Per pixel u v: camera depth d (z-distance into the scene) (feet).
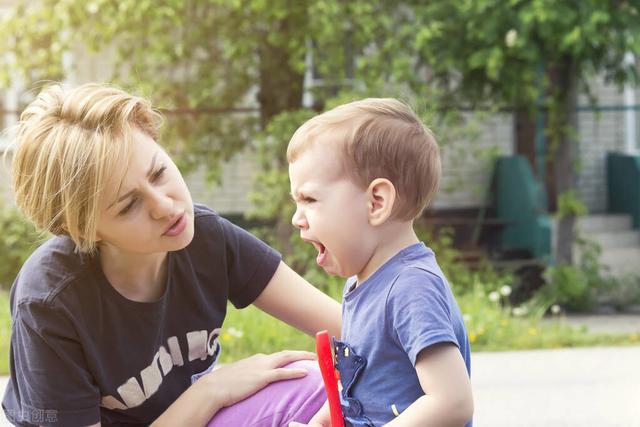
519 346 17.47
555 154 26.40
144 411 7.45
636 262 29.60
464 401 5.98
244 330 16.99
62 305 6.71
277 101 25.76
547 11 21.98
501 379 14.25
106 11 23.88
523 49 22.84
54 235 6.75
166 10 23.21
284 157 23.67
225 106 25.76
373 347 6.36
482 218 30.50
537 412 12.25
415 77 24.17
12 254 24.59
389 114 6.68
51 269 6.81
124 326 6.97
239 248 7.64
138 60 24.73
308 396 7.43
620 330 21.13
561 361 15.58
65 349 6.78
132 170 6.30
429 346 5.98
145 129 6.62
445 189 29.40
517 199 29.84
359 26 23.98
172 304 7.25
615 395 13.12
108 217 6.36
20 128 6.68
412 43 23.45
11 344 7.12
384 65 24.06
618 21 23.29
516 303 24.95
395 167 6.47
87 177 6.21
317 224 6.56
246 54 24.99
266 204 23.18
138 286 7.04
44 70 26.12
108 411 7.43
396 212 6.53
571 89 25.82
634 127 34.96
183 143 25.52
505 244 30.32
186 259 7.27
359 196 6.49
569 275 25.12
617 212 33.63
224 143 25.90
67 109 6.40
